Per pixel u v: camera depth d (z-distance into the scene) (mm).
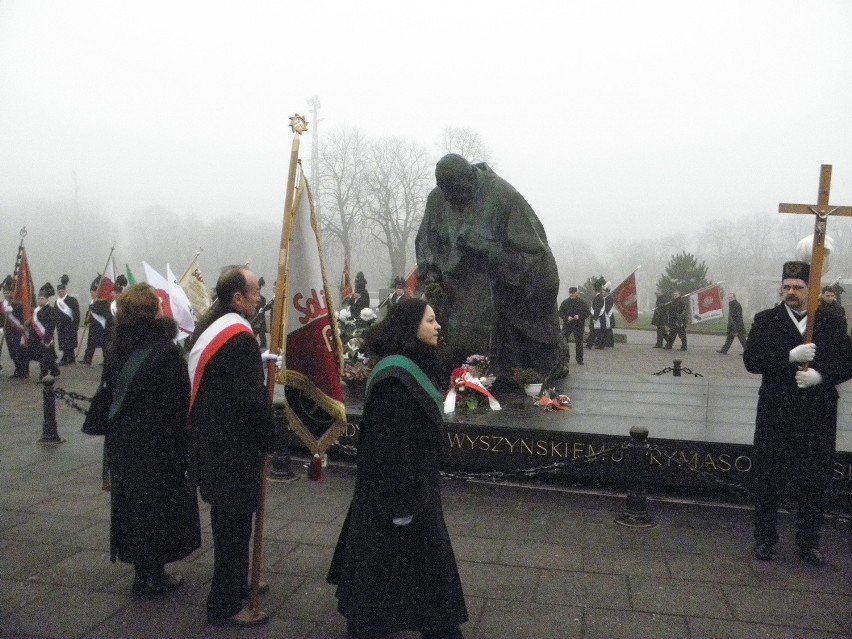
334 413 4285
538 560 5199
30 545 5418
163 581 4566
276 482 7074
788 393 5020
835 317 5039
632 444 5984
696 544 5527
